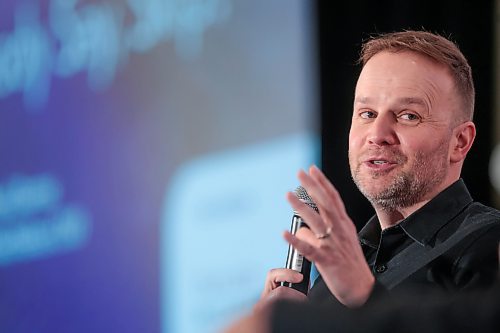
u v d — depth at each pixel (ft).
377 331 4.05
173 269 28.78
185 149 29.01
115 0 29.66
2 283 31.65
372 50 11.19
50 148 31.01
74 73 30.48
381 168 10.63
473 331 4.13
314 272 22.84
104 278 29.94
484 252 9.57
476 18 29.32
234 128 28.63
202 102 28.91
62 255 30.71
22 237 31.45
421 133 10.56
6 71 31.86
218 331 3.95
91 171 30.27
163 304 28.78
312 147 28.63
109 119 30.01
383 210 10.91
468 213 10.57
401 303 4.22
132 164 29.63
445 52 10.89
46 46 30.96
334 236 7.84
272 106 28.53
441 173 10.73
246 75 28.63
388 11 29.71
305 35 28.66
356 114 11.04
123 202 29.78
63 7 30.58
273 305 3.94
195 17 28.91
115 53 29.76
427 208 10.56
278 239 27.66
